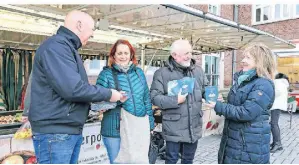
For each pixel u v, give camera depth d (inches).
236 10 534.0
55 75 68.3
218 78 489.4
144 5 134.0
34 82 73.0
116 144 99.6
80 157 138.6
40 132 72.4
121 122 98.4
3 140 112.7
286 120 395.5
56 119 71.7
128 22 180.7
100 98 73.9
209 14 166.6
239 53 521.3
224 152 93.8
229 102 95.4
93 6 138.4
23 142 117.8
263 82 86.8
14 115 153.2
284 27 536.4
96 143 145.7
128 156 96.7
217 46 314.3
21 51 234.5
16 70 232.8
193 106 107.7
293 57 519.5
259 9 569.9
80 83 70.0
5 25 165.5
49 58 69.6
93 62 179.6
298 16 514.9
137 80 103.9
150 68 257.8
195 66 115.0
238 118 87.1
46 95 71.4
